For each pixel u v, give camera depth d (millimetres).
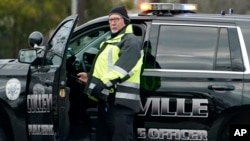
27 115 12742
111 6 53781
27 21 49969
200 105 12195
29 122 12742
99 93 12031
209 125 12203
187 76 12281
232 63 12281
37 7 49469
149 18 12734
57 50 12461
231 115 12203
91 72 12250
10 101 12742
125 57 11898
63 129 12328
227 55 12344
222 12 13234
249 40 12344
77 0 35344
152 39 12562
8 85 12773
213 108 12164
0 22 50500
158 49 12500
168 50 12484
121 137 12141
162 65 12430
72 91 13172
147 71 12391
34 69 12781
